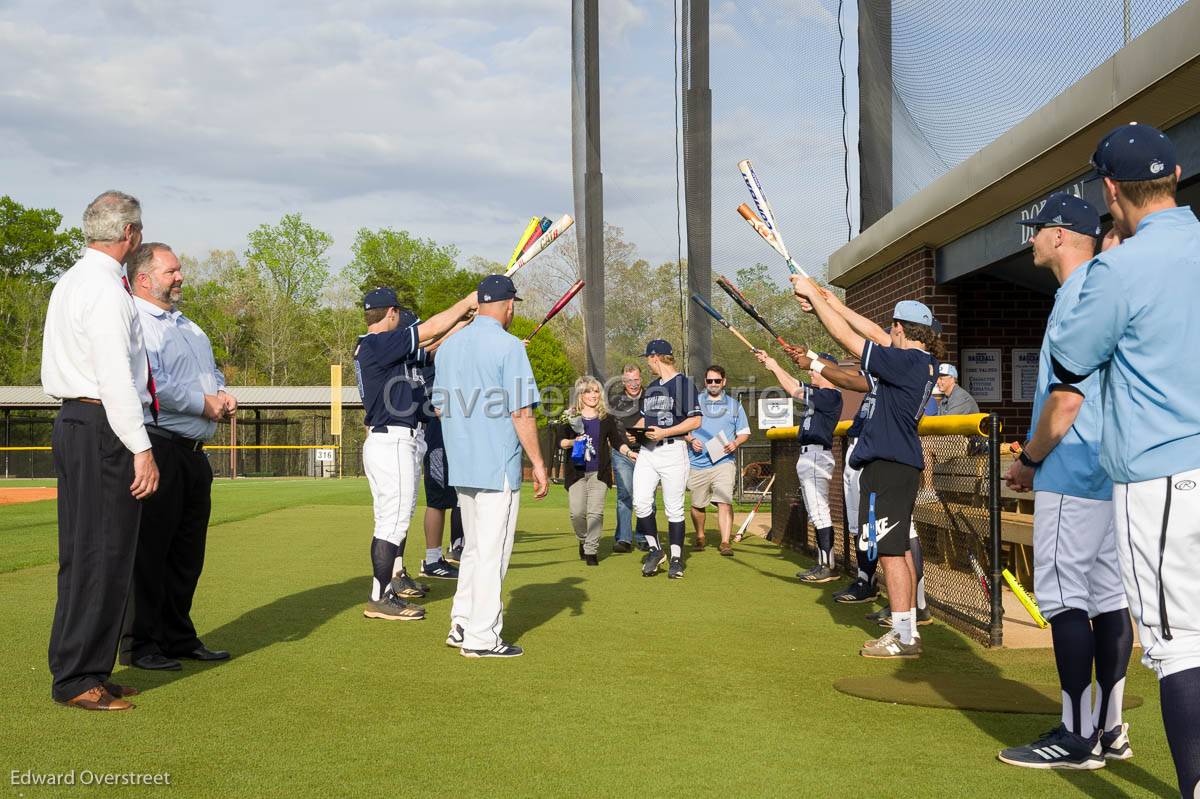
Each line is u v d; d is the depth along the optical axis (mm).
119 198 3881
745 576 7820
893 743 3414
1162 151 2668
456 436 4852
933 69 6547
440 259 66062
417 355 5812
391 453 5793
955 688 4180
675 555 7723
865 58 7465
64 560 3844
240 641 5141
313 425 39156
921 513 6129
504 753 3262
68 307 3824
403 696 4020
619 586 7254
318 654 4828
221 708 3820
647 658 4773
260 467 38156
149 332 4461
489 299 5004
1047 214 3336
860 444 4930
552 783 2969
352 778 3002
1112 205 2777
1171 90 4273
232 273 61438
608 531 12000
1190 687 2500
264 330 57469
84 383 3820
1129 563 2605
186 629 4652
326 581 7281
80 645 3779
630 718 3707
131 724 3596
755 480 15641
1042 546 3316
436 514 7711
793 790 2926
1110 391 2656
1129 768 3172
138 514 3916
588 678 4352
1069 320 2703
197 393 4496
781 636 5344
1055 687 4215
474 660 4695
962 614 5559
